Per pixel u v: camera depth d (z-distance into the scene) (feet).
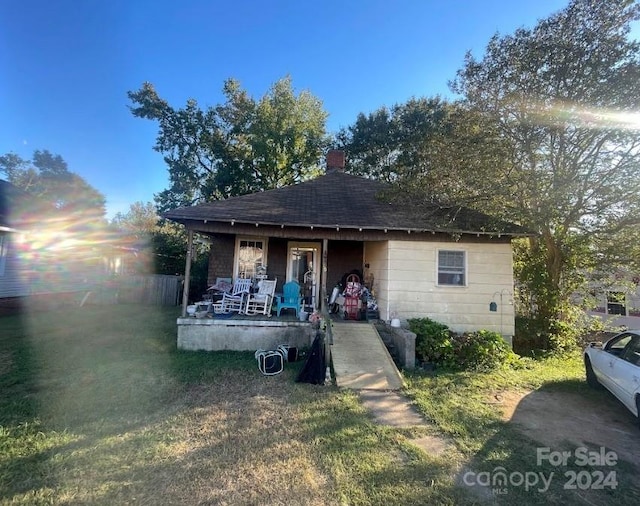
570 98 25.85
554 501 10.61
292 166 88.48
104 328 36.58
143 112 78.64
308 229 31.53
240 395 18.84
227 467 11.85
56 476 11.14
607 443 14.52
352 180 44.88
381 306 33.37
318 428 15.08
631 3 23.61
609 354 19.24
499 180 28.84
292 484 11.00
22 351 26.61
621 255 30.91
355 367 23.12
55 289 51.44
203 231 31.60
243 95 83.97
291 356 26.03
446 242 32.50
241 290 32.65
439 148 30.25
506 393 20.47
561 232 32.48
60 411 16.15
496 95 27.86
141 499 10.08
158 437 13.87
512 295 32.32
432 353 26.43
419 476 11.62
